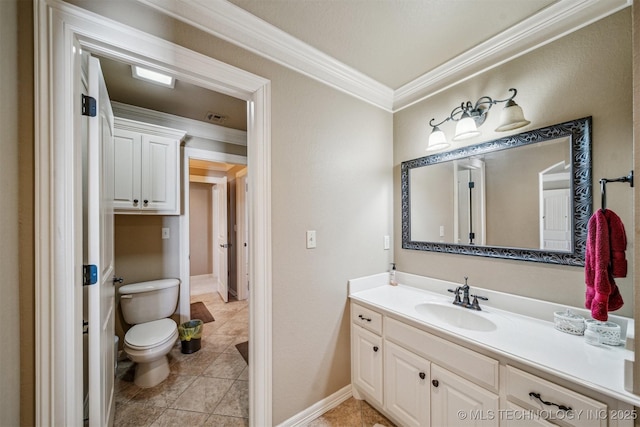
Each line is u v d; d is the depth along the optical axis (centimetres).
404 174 204
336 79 174
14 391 81
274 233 146
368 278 192
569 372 88
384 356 155
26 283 86
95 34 96
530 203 138
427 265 189
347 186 182
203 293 443
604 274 98
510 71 146
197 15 119
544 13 128
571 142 124
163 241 260
